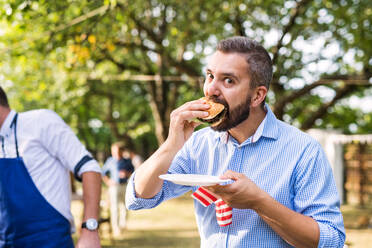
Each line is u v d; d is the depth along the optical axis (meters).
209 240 1.75
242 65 1.58
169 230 8.33
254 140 1.73
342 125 16.77
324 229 1.50
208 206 1.75
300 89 11.68
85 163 2.33
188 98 17.48
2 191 2.23
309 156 1.66
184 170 1.89
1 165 2.24
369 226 8.44
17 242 2.22
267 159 1.71
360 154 12.21
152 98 14.83
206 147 1.87
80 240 2.23
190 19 11.10
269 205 1.47
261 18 11.52
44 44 8.62
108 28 9.53
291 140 1.71
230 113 1.62
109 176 7.95
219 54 1.62
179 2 10.71
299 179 1.65
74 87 14.06
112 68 14.99
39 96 13.31
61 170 2.37
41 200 2.25
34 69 11.07
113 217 7.86
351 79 11.43
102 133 33.72
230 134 1.79
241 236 1.66
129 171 7.95
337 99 13.02
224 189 1.46
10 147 2.27
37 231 2.23
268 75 1.65
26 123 2.30
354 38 11.26
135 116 23.28
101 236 7.67
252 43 1.63
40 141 2.29
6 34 8.64
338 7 11.14
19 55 8.78
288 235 1.51
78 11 7.76
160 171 1.64
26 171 2.25
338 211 1.61
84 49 8.45
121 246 7.00
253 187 1.47
